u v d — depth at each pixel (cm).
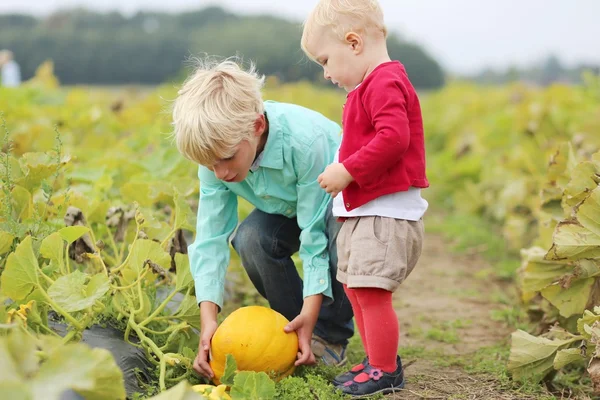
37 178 314
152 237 322
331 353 314
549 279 327
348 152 265
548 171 382
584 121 670
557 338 302
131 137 638
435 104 1559
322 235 296
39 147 545
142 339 277
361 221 266
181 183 364
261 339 270
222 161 264
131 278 295
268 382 246
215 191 299
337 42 271
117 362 264
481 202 753
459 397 285
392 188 261
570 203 320
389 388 275
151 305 304
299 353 281
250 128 264
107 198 410
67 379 189
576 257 304
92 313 270
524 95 1045
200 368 269
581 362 321
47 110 739
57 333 273
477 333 388
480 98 1309
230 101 261
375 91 256
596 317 276
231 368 259
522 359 296
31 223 302
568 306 317
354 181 264
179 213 315
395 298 467
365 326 270
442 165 946
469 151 945
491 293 480
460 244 629
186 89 271
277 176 290
